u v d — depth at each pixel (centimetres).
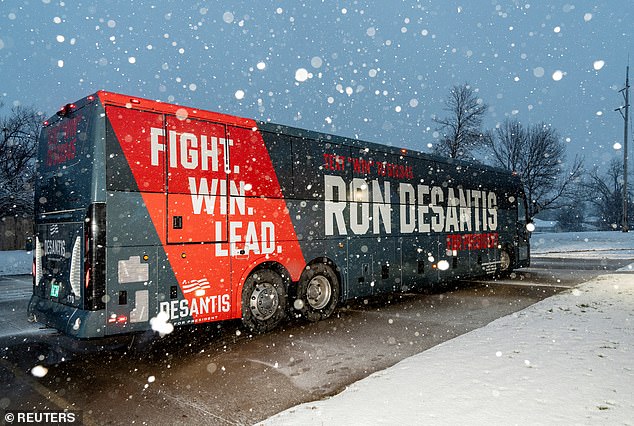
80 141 649
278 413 431
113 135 627
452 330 796
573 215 7175
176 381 554
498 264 1486
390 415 404
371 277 1009
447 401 430
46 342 763
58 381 561
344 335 770
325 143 926
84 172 629
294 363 616
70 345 738
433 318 904
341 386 524
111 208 616
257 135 795
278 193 820
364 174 1012
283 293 825
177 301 670
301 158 871
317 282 900
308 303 869
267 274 800
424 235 1173
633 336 648
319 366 602
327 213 916
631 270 1802
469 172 1383
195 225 696
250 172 777
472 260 1355
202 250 702
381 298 1177
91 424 436
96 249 602
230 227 740
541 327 721
